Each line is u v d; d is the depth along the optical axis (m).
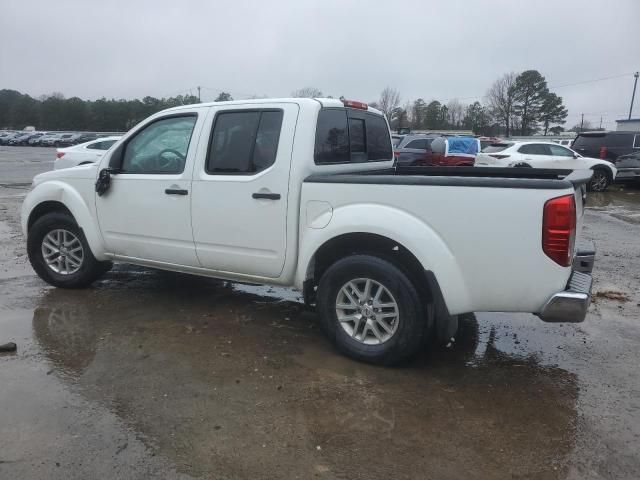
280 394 3.54
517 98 78.25
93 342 4.29
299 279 4.19
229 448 2.95
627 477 2.79
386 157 5.43
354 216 3.82
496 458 2.92
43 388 3.54
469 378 3.87
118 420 3.19
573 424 3.28
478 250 3.54
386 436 3.10
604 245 8.81
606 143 18.31
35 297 5.36
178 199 4.61
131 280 6.00
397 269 3.79
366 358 3.97
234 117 4.39
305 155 4.07
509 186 3.44
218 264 4.57
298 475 2.75
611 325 5.03
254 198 4.24
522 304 3.54
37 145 63.06
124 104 90.56
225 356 4.09
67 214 5.41
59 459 2.82
